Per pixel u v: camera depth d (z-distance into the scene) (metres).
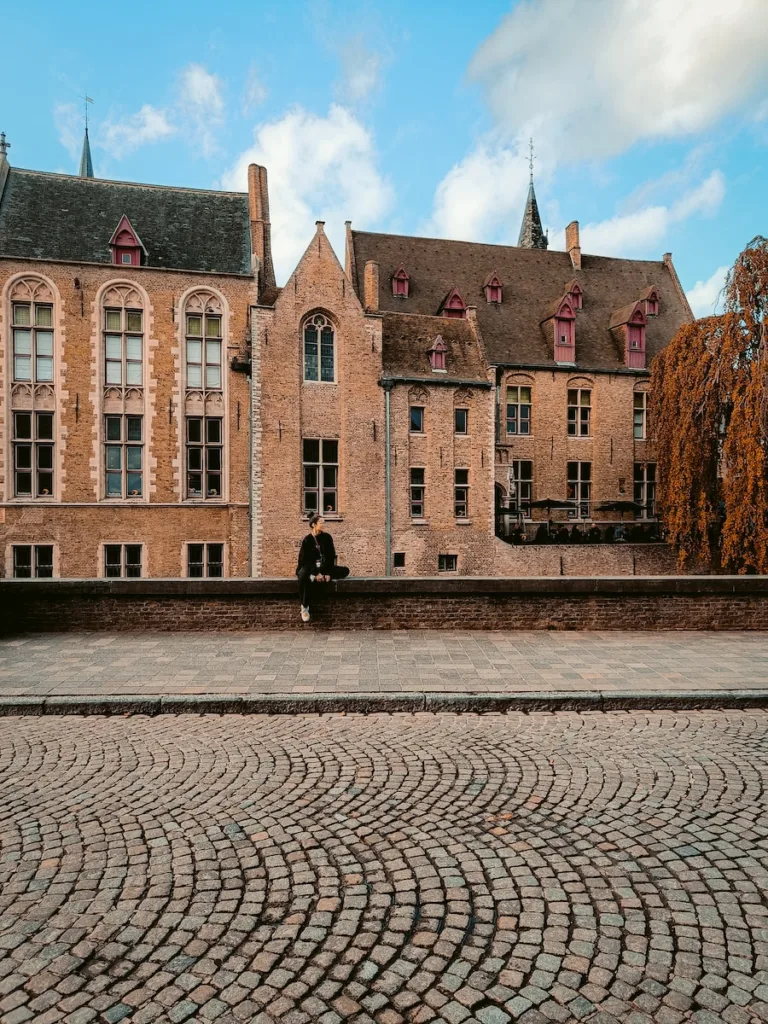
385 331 26.77
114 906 3.50
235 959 3.09
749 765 5.56
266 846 4.16
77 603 10.35
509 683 7.70
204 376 23.98
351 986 2.92
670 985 2.92
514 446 30.56
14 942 3.21
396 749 5.98
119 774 5.38
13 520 22.38
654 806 4.73
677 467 23.52
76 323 22.91
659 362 25.12
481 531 25.72
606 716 7.06
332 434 24.42
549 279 35.00
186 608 10.41
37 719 6.93
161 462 23.55
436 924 3.36
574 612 10.65
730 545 21.58
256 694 7.27
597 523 29.81
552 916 3.43
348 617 10.48
